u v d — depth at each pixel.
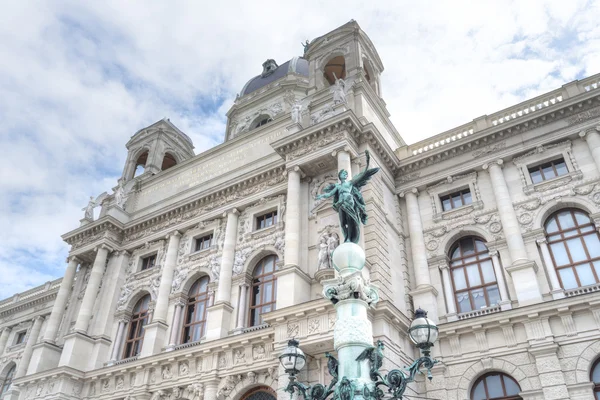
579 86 30.97
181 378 30.09
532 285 25.98
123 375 33.09
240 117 53.34
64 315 41.03
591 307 23.48
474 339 26.05
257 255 33.62
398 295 28.44
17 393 47.28
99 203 46.16
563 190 28.31
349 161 30.47
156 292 37.56
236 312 31.97
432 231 31.59
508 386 24.56
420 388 25.95
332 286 14.35
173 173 44.41
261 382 27.02
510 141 31.39
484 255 29.56
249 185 36.81
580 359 22.94
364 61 42.84
